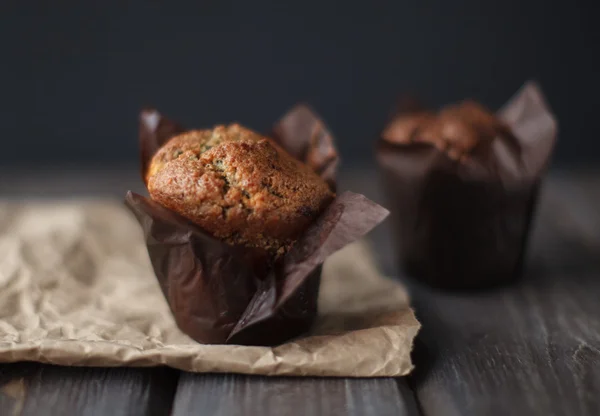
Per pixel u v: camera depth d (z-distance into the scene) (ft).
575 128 2.27
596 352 1.10
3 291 1.21
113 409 0.96
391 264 1.46
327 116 2.29
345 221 1.01
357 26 2.22
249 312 1.04
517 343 1.13
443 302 1.29
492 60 2.23
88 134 2.28
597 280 1.36
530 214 1.32
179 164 1.05
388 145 1.29
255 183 1.04
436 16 2.20
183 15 2.20
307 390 1.00
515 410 0.97
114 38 2.21
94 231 1.47
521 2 2.18
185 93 2.26
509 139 1.26
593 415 0.95
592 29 2.18
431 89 2.26
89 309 1.18
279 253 1.05
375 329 1.08
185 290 1.06
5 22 2.18
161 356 1.02
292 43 2.23
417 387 1.03
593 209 1.74
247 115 2.29
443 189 1.27
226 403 0.97
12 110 2.25
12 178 2.04
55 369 1.03
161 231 1.02
